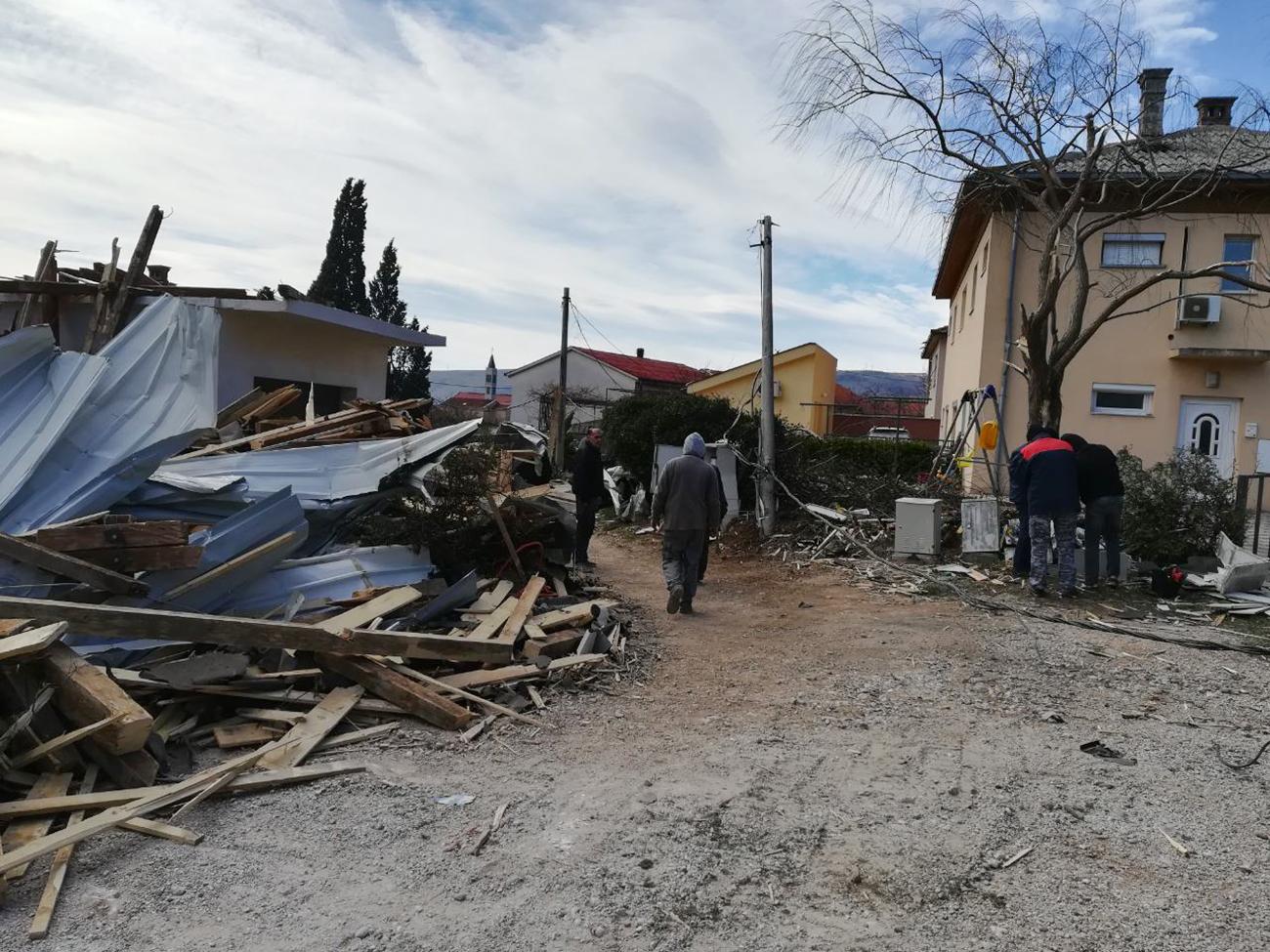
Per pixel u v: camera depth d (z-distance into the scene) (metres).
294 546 6.32
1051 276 12.77
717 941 3.12
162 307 7.61
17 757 3.98
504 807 4.14
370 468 8.08
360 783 4.37
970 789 4.47
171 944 3.01
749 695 6.06
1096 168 15.09
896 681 6.39
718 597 9.84
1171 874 3.64
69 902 3.25
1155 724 5.51
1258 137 15.63
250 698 5.10
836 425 33.72
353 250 36.50
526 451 11.73
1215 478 10.48
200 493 6.59
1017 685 6.26
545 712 5.58
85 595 5.22
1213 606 8.78
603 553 13.37
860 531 12.46
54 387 6.58
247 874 3.48
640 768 4.69
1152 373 17.84
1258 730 5.40
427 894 3.37
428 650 5.63
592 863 3.63
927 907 3.37
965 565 10.72
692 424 15.73
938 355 35.34
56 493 5.96
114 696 4.07
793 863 3.68
